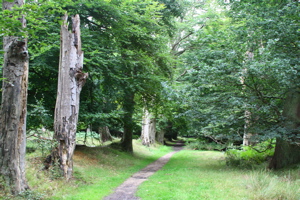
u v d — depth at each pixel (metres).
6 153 6.14
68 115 9.00
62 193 7.25
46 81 12.48
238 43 11.40
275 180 7.61
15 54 6.10
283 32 9.95
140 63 14.62
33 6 4.71
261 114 11.47
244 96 11.52
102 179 9.87
